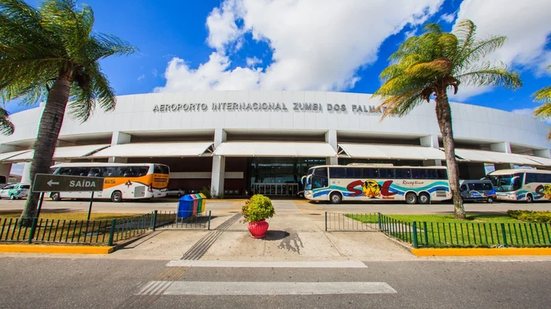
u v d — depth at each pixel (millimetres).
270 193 28766
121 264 5016
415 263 5215
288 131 25672
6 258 5281
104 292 3676
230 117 24703
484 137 28078
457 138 27797
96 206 16250
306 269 4832
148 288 3846
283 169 29375
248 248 6266
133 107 25438
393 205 18359
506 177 22500
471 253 5766
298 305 3305
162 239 7023
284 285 4020
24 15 7445
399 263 5215
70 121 26312
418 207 16828
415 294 3672
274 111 24938
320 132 25969
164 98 25328
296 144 24812
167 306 3254
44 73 8070
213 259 5434
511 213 11047
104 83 9688
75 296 3523
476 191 22625
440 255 5762
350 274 4562
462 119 27719
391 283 4121
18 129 29875
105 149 23984
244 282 4141
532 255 5758
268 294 3666
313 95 25469
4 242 6043
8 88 8875
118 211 13352
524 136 30734
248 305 3299
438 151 25141
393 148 25281
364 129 25219
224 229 8344
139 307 3211
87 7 8719
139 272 4574
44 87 10055
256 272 4648
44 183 6852
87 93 9852
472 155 25891
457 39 10523
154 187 19359
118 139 25000
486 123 28594
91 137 27750
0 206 15617
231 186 28578
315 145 24719
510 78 10781
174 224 9227
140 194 18922
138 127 24984
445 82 11492
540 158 30984
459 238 6926
